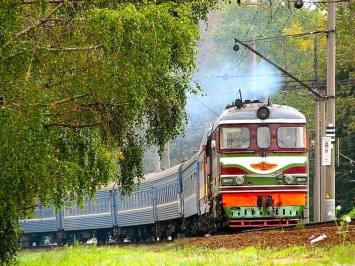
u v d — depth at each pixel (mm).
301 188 86062
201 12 73125
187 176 116750
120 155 71938
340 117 163375
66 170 55562
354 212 95000
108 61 53156
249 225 87188
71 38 54156
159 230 138625
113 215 150500
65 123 59562
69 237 165125
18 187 50812
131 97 54625
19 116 49875
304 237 64562
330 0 95000
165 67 54656
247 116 86312
